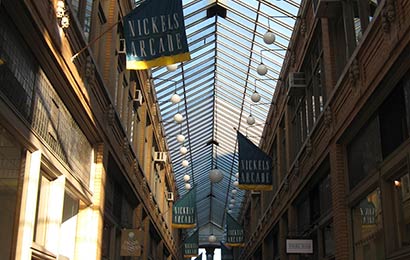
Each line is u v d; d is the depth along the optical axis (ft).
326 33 40.81
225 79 81.82
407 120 25.79
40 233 26.30
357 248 34.71
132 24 30.25
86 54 32.19
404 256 25.91
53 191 27.99
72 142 31.55
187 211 91.30
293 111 62.39
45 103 25.81
